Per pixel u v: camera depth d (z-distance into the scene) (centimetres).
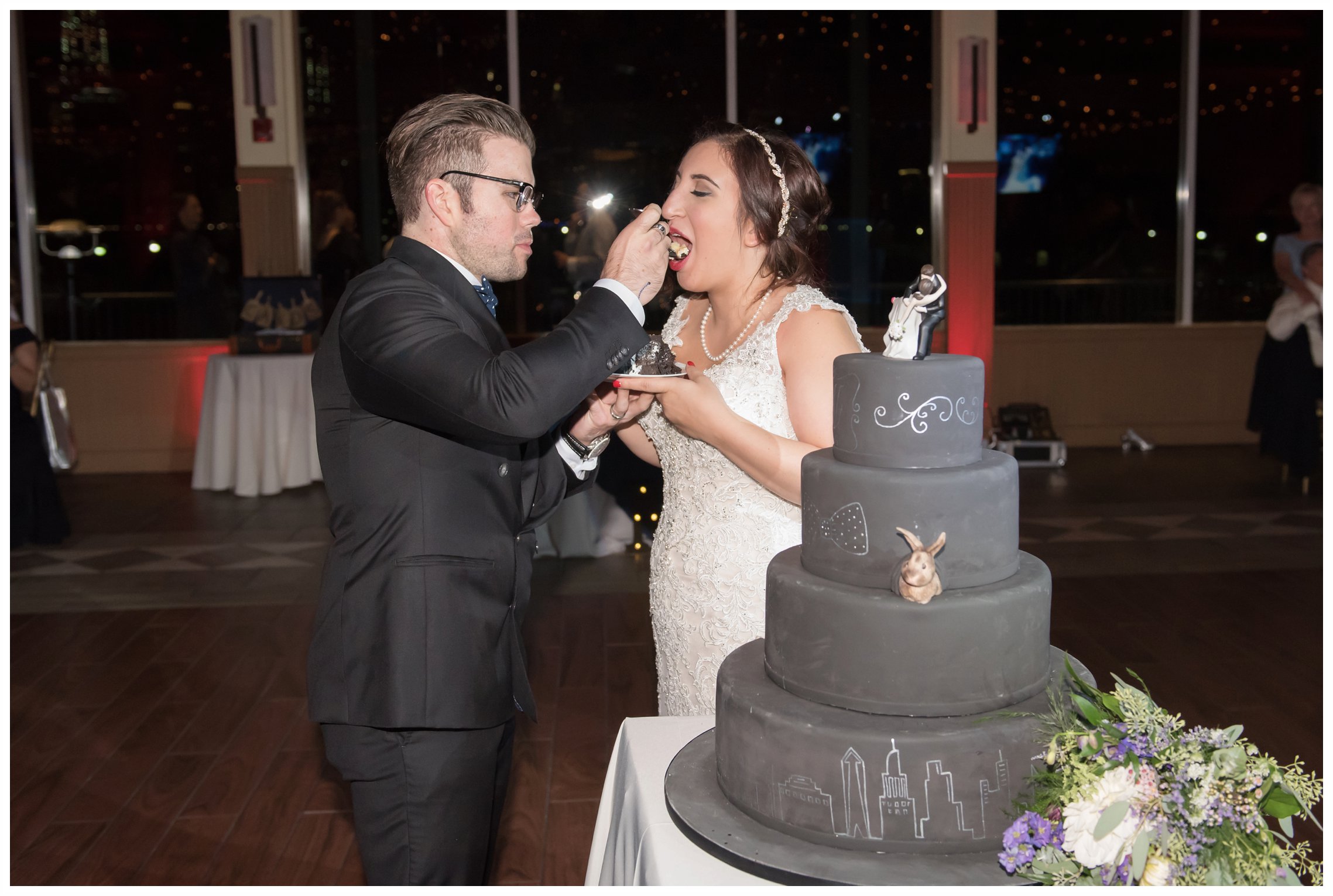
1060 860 123
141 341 852
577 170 934
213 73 855
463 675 166
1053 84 908
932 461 136
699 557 199
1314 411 695
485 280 178
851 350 190
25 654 437
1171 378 877
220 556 578
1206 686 386
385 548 166
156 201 861
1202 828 125
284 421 729
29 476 596
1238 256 915
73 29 841
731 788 142
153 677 412
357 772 171
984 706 132
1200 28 894
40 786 326
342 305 170
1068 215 919
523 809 313
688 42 920
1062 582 516
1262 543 577
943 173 867
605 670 418
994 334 868
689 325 220
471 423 152
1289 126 903
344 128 881
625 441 227
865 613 131
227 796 320
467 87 908
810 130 929
